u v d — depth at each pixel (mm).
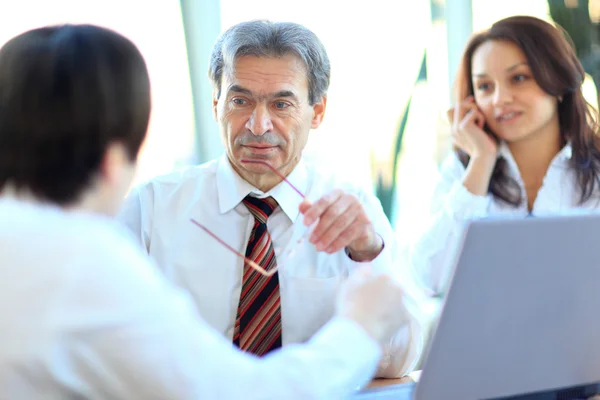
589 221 1023
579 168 2201
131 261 876
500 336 1051
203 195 1822
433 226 2262
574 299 1061
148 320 841
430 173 3111
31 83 892
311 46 1685
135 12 2688
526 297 1037
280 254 1780
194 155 2869
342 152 3016
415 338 1635
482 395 1081
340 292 1066
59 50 904
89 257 839
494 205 2264
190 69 2812
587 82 2938
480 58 2174
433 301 2229
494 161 2232
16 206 893
